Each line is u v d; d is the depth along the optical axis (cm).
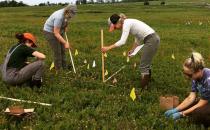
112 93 1086
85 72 1321
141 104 978
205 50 2002
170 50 1956
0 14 6209
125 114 912
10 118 852
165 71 1404
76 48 1977
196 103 880
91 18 4825
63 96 1025
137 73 1335
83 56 1659
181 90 1130
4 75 1084
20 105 937
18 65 1084
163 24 3762
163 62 1592
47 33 1298
